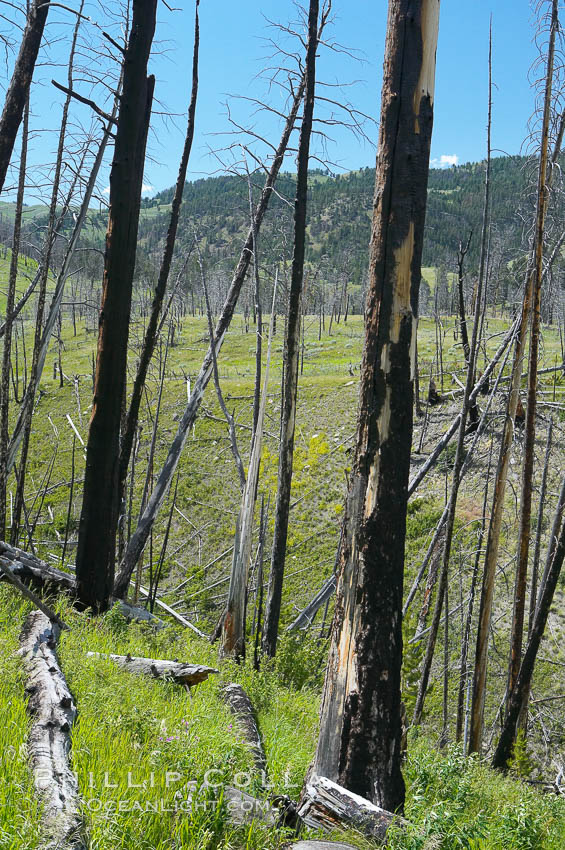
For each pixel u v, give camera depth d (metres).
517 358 11.81
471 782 6.11
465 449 29.81
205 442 40.56
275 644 12.55
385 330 5.64
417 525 28.70
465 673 16.14
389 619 5.59
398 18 5.70
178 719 5.64
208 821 3.95
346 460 38.19
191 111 13.13
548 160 10.98
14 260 13.96
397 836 4.33
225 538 32.97
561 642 23.17
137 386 12.48
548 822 5.36
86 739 4.65
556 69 10.44
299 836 4.61
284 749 6.52
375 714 5.48
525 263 12.17
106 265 11.06
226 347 72.94
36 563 11.73
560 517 12.41
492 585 11.93
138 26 10.98
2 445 13.89
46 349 14.48
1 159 11.27
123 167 10.97
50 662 6.01
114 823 3.55
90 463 10.99
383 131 5.74
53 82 10.29
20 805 3.49
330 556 30.42
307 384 49.78
